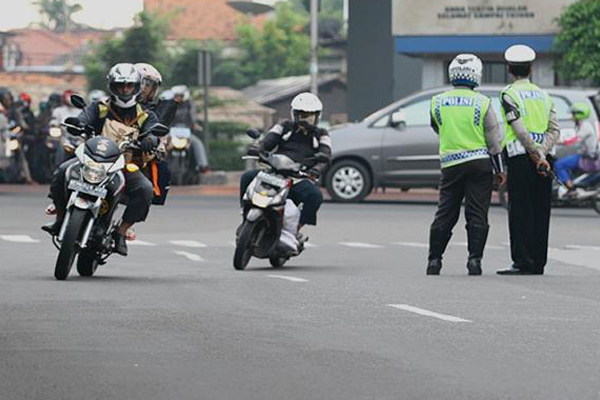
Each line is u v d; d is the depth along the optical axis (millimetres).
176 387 16453
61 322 21562
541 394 16266
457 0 75750
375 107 92312
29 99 72688
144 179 28828
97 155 27812
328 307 24047
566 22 73625
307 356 18734
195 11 194000
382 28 91812
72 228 27625
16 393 16031
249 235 31828
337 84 171000
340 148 58281
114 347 19219
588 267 33969
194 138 69875
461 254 37344
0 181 71000
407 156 58000
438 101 31922
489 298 25969
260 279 29188
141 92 29766
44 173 71562
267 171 32625
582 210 56156
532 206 31953
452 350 19391
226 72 180250
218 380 16938
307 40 183875
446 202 31672
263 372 17500
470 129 31656
